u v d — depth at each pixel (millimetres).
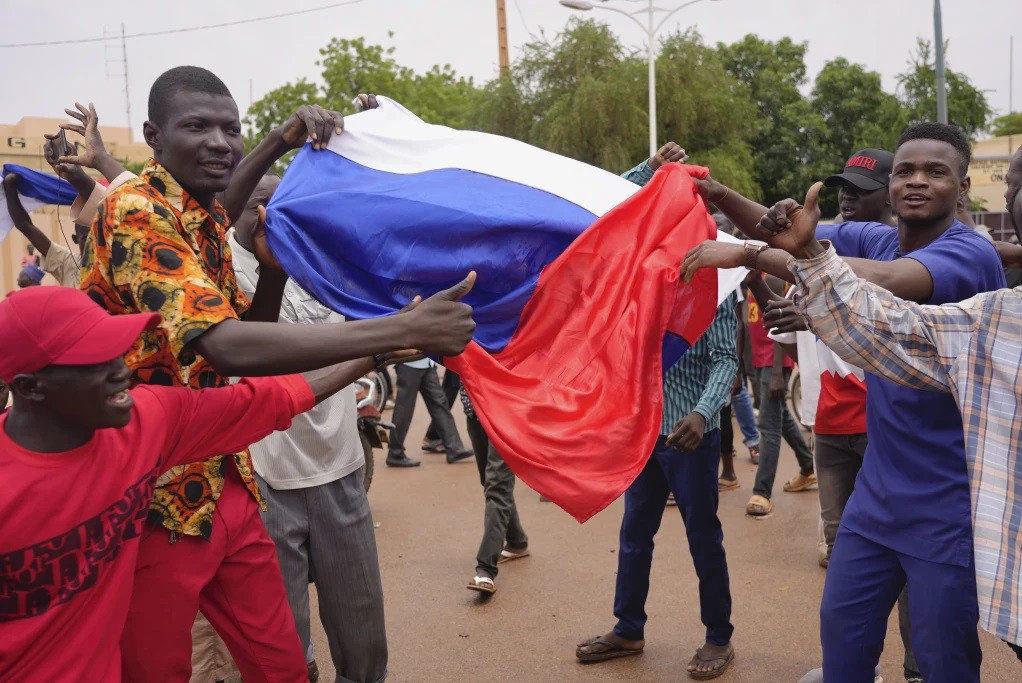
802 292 2531
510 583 5520
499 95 31469
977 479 2471
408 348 2307
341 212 2986
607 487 2938
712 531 4180
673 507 6977
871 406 3047
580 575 5621
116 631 2271
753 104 36125
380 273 3012
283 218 2932
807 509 6848
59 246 5109
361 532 3693
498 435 2900
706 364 4219
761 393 7410
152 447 2287
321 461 3600
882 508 2961
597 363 3121
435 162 3311
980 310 2502
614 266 3207
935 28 23422
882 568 2980
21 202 4242
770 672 4219
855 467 4570
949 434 2834
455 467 8703
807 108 37594
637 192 3320
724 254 2852
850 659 3021
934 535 2824
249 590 2801
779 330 3371
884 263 2867
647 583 4379
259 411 2541
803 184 36656
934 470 2846
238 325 2281
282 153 3203
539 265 3201
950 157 3131
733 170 30141
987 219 27766
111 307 2512
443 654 4543
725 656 4250
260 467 3537
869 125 36625
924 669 2895
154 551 2555
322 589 3664
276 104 36781
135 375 2529
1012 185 3055
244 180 3119
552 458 2945
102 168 3984
